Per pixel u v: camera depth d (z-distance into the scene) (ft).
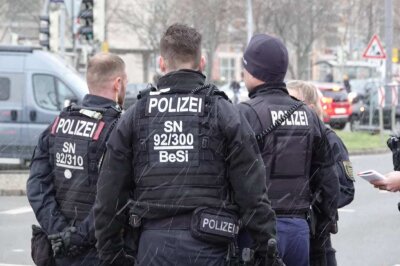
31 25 170.19
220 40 185.16
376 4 180.34
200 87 15.53
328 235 19.17
